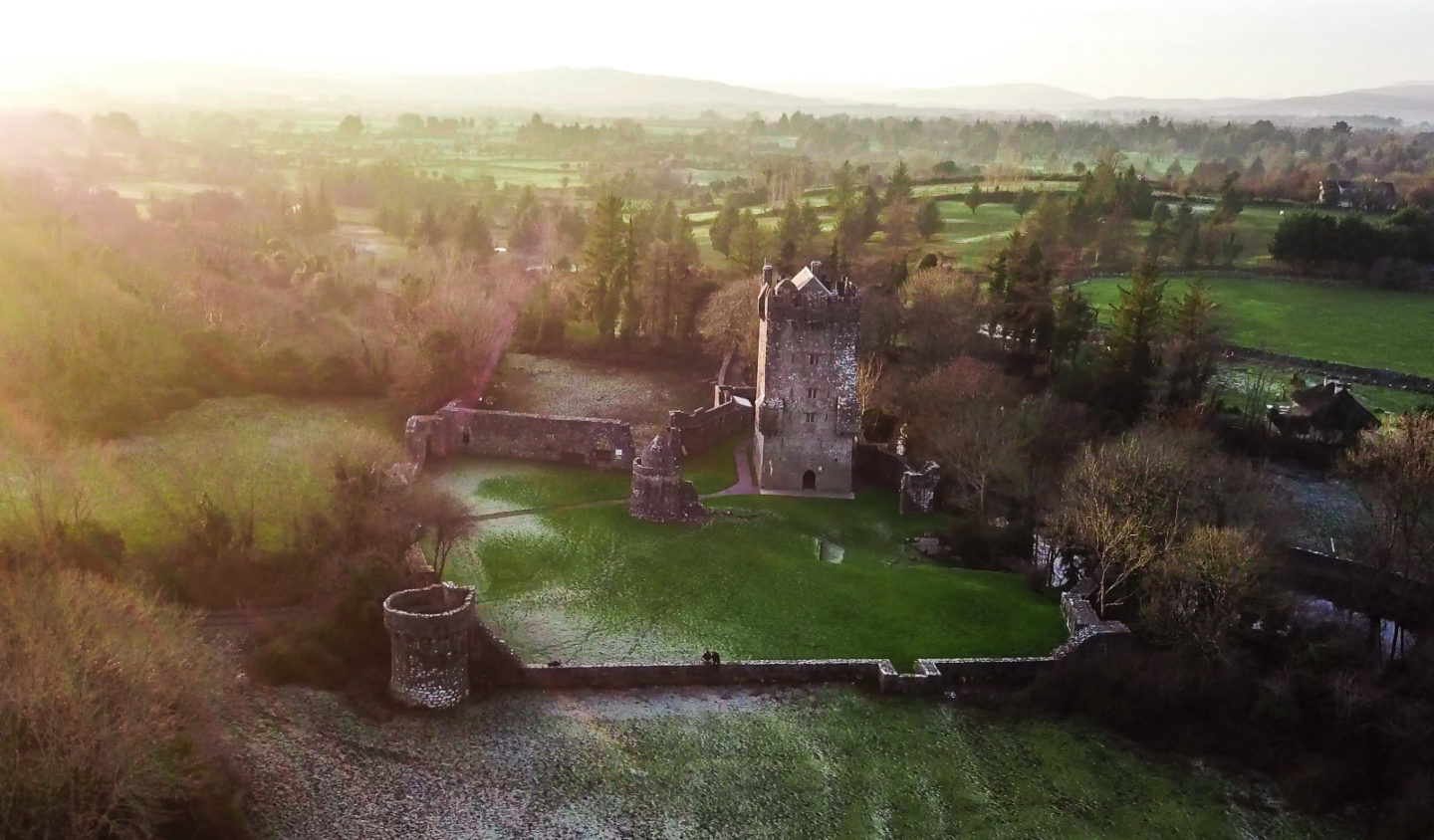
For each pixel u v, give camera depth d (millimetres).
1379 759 80250
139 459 114062
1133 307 149250
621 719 80500
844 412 122312
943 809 74188
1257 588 91812
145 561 86812
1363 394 163375
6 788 57094
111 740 59188
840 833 71250
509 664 82688
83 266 157125
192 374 139875
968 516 120688
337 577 85062
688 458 133375
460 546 103188
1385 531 104812
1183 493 105688
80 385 125500
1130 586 97750
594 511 113438
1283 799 78062
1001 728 83000
